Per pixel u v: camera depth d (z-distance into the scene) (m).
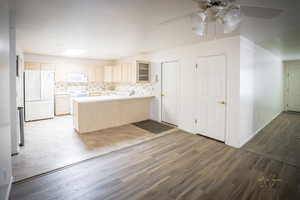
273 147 3.28
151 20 2.46
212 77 3.63
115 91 7.12
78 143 3.40
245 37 3.27
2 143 1.65
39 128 4.46
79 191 1.91
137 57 5.90
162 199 1.79
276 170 2.41
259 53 4.04
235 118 3.27
